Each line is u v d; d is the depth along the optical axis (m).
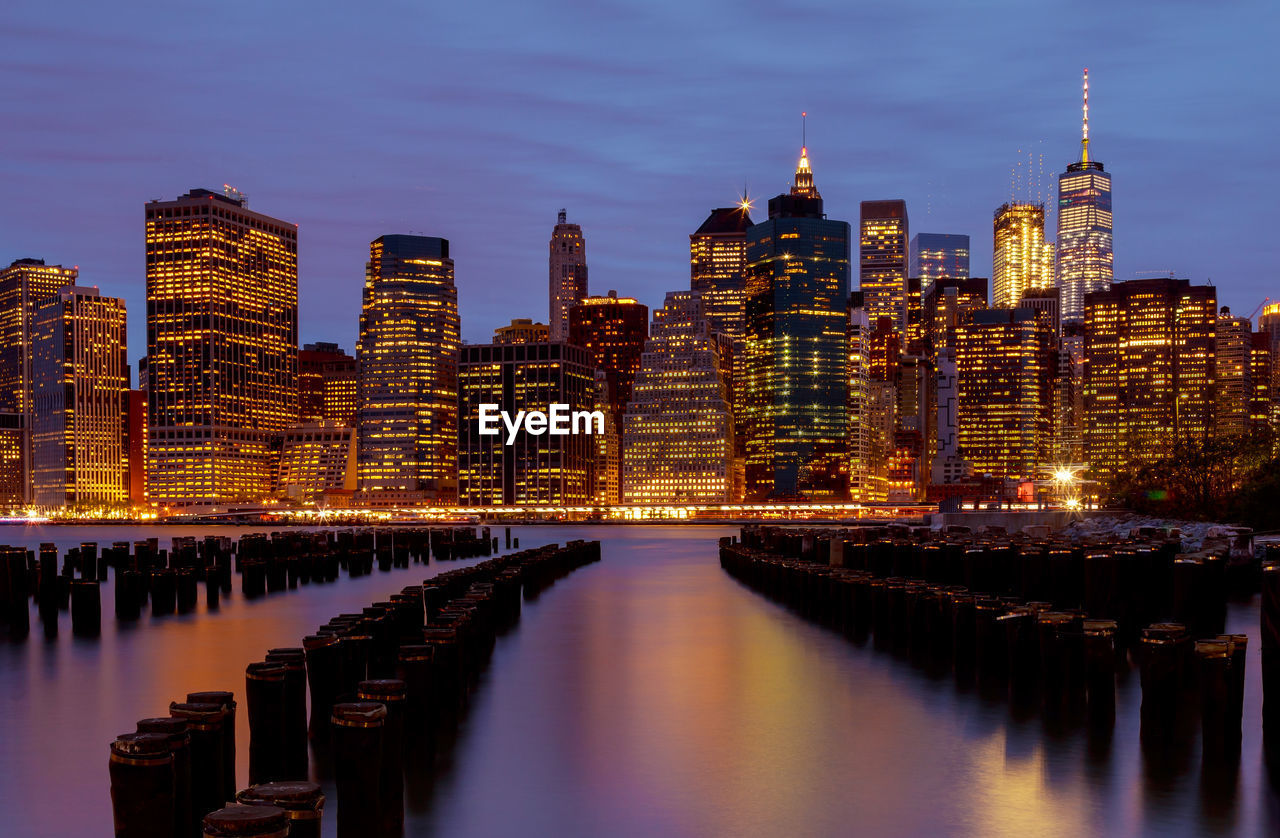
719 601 61.00
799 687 33.19
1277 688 23.28
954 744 25.77
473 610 34.50
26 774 25.11
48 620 51.31
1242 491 108.44
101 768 25.62
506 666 37.78
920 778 23.20
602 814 21.20
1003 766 23.77
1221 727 23.20
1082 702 28.50
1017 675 29.28
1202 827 19.83
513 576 50.31
